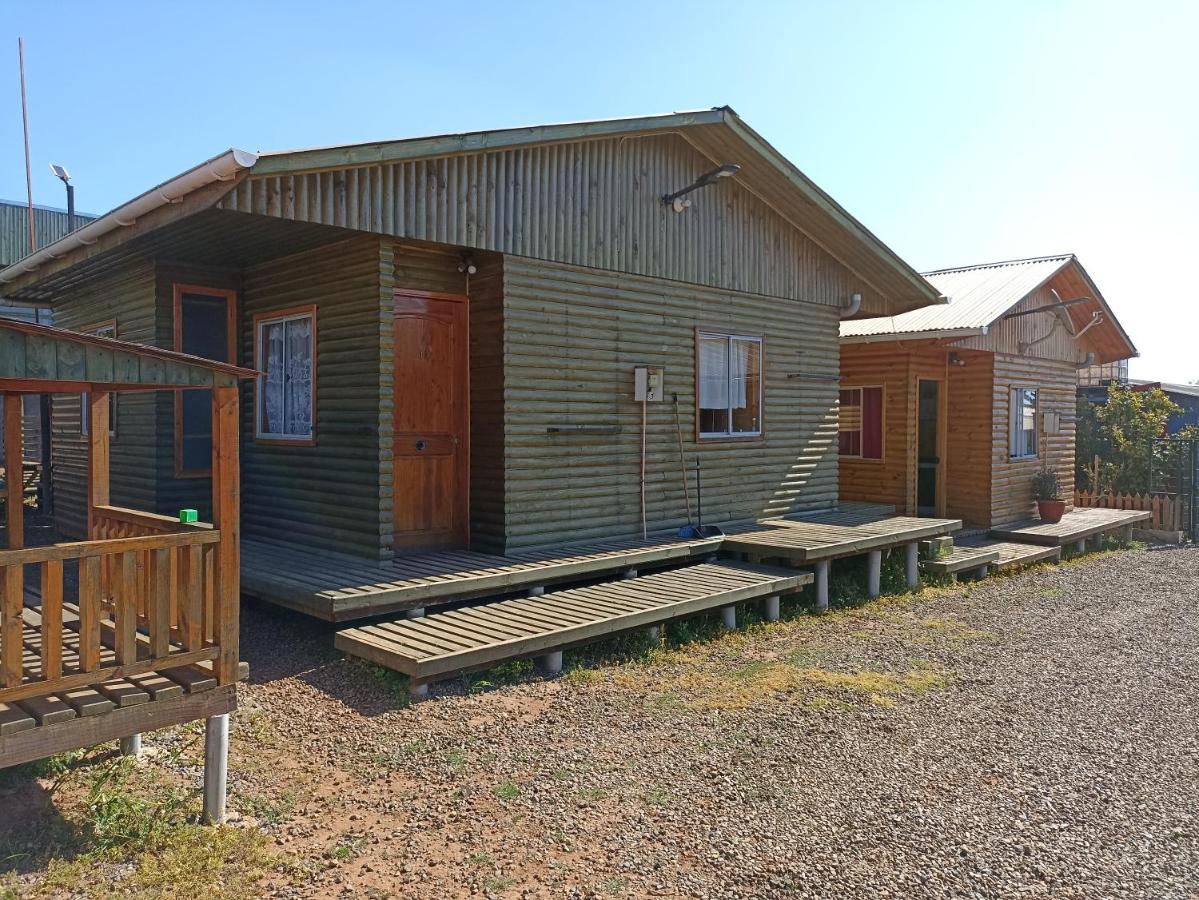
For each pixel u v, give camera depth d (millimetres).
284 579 6363
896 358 12820
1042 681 6133
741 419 10000
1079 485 17188
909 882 3330
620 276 8562
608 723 4965
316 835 3574
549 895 3180
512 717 4992
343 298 7270
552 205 7891
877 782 4266
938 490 13688
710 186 9516
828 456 11242
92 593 3391
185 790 3906
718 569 8117
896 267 10711
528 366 7719
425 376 7676
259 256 8016
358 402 7113
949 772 4426
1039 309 13336
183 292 8375
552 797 3982
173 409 8547
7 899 3000
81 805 3695
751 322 10070
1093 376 23516
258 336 8391
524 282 7672
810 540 8633
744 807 3941
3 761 3115
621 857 3463
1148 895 3273
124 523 4668
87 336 3205
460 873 3312
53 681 3279
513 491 7605
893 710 5367
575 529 8164
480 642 5457
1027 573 11062
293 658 5895
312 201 6125
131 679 3654
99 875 3203
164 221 6066
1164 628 7977
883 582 9453
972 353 13219
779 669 6195
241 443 8641
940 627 7797
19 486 4898
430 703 5109
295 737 4578
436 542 7793
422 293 7578
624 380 8609
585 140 7938
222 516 3701
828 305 11148
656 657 6344
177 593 3826
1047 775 4422
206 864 3287
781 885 3283
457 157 7098
